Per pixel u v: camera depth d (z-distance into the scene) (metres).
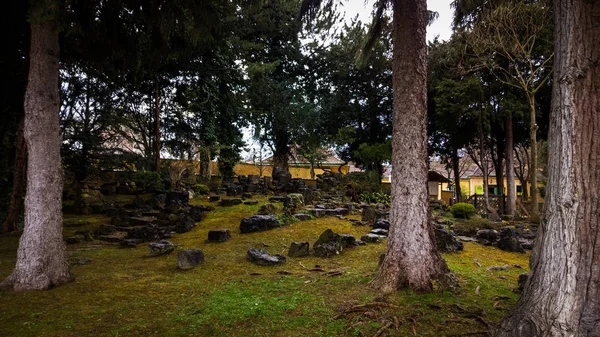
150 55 8.57
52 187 6.25
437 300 4.99
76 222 13.17
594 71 2.89
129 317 4.62
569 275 2.85
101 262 8.04
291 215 11.85
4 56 9.74
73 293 5.67
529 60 13.60
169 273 6.96
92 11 7.37
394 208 5.80
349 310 4.64
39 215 6.11
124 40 8.09
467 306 4.76
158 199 15.51
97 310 4.89
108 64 9.11
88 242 10.66
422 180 5.72
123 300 5.31
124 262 8.04
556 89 3.10
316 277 6.41
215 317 4.54
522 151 26.16
